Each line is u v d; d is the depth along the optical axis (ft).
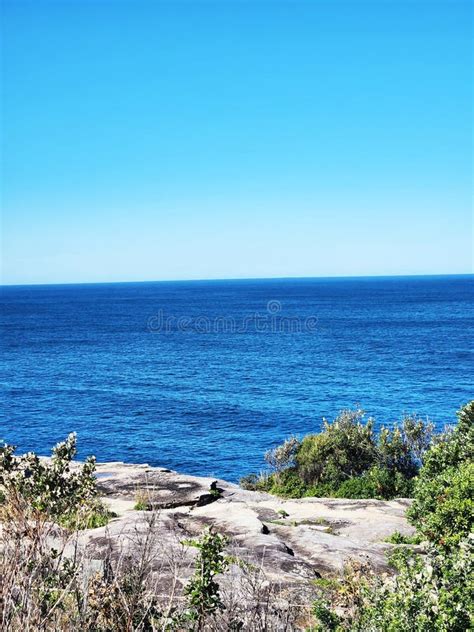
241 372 275.39
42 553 14.65
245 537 44.96
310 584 31.35
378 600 20.75
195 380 255.91
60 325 548.31
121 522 41.22
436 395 215.92
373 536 55.11
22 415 192.85
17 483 18.02
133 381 255.70
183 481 69.05
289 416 187.93
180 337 439.63
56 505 18.08
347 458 94.89
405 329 466.29
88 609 14.08
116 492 64.03
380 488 84.12
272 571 36.11
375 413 188.24
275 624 16.93
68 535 15.96
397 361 302.25
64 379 263.08
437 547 24.14
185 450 153.58
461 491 37.09
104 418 188.14
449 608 18.75
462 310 648.38
